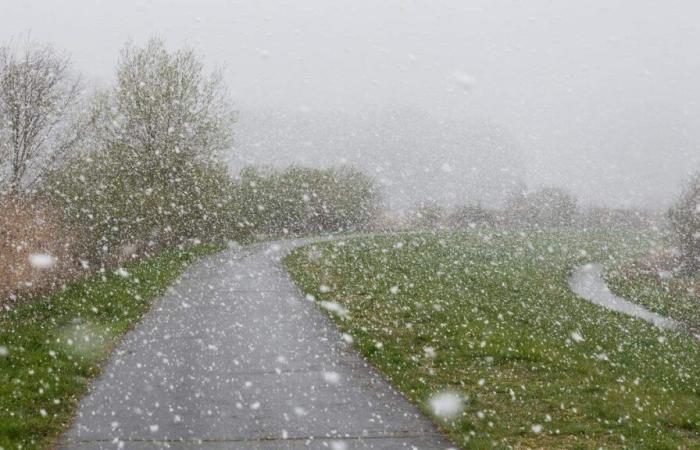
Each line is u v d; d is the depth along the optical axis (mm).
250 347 11164
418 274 22906
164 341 11422
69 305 14148
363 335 12414
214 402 8086
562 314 17203
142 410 7707
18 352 9977
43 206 18531
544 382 9766
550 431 7453
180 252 27078
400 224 53875
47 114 21453
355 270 23297
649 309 20047
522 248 36625
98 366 9625
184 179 27734
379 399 8453
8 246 14906
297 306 15492
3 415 7176
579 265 31234
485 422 7641
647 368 11648
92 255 20078
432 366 10375
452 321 14312
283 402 8172
